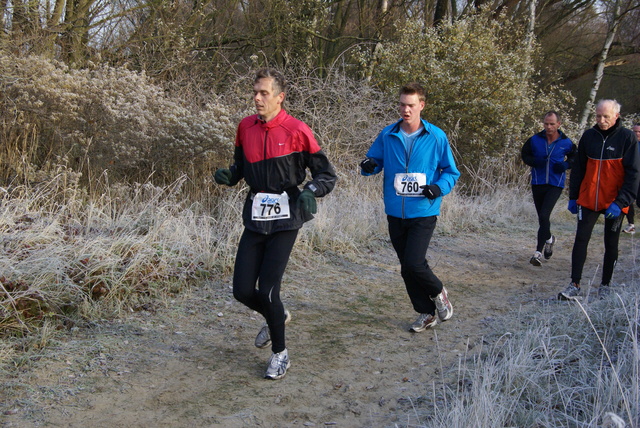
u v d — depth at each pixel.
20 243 4.74
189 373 3.75
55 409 3.19
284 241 3.63
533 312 5.09
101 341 4.05
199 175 7.57
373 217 8.09
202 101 8.55
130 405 3.30
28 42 7.63
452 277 6.45
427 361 4.06
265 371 3.83
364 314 5.06
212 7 11.80
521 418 3.03
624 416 2.89
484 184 11.25
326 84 9.87
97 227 5.65
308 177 8.31
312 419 3.25
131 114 6.61
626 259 7.42
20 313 4.04
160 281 5.12
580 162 5.50
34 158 6.74
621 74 21.44
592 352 3.90
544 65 20.27
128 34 9.83
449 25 11.66
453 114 11.49
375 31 13.87
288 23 11.93
